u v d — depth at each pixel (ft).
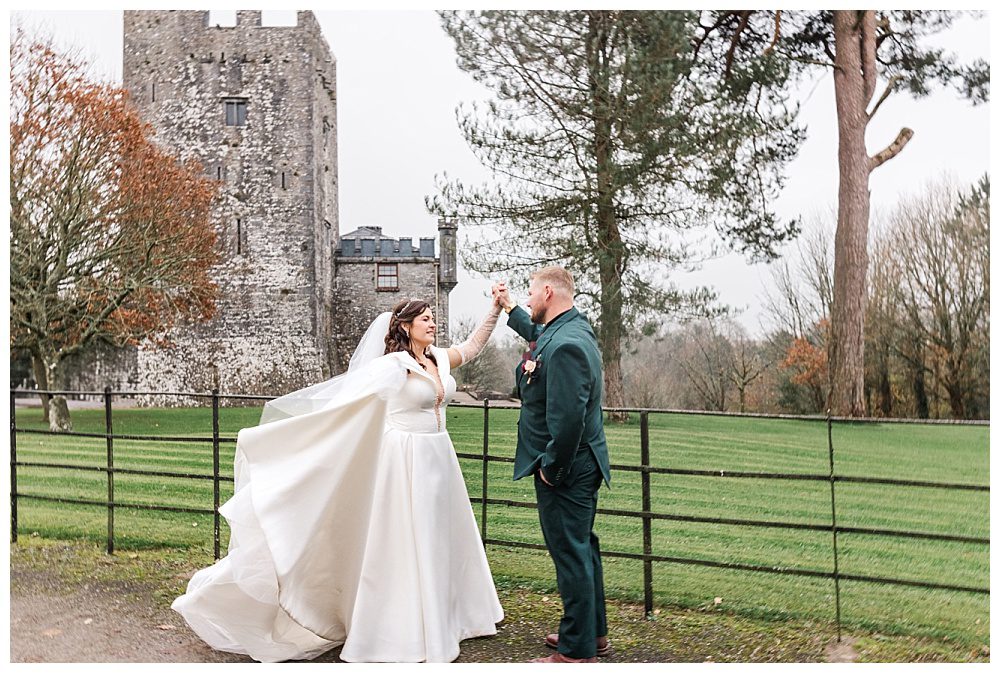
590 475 12.69
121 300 78.54
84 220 75.46
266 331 112.06
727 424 57.62
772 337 94.07
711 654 13.03
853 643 13.64
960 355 77.46
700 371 97.91
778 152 69.05
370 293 128.88
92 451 40.78
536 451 12.83
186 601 13.34
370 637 12.76
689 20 60.80
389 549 13.12
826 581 18.40
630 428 54.90
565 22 63.26
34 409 96.53
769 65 62.03
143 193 81.10
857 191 65.05
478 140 66.03
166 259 83.10
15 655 12.93
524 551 20.48
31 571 17.83
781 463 40.19
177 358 111.75
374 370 13.35
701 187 63.67
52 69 73.82
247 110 112.88
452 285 132.46
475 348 15.01
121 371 126.11
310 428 13.29
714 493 30.73
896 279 82.38
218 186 108.99
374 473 13.23
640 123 61.21
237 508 13.28
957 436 48.52
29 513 24.50
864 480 13.74
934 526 25.54
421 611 12.77
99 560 18.78
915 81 65.00
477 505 27.94
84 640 13.69
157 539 20.88
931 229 80.28
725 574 19.02
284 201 112.57
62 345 82.17
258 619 13.24
